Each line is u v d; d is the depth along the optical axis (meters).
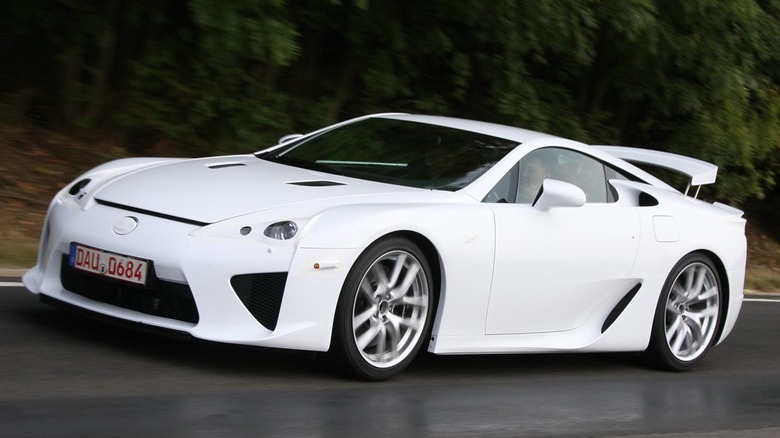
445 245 11.04
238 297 10.03
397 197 11.30
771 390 13.35
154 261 10.09
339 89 25.17
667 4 26.58
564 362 13.86
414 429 9.18
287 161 13.02
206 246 10.04
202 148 22.67
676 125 30.23
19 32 22.09
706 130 29.52
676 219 13.85
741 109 29.61
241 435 8.32
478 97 26.42
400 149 12.88
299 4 23.09
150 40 22.34
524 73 26.05
